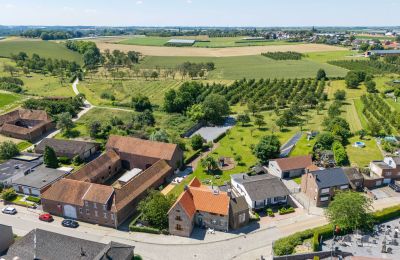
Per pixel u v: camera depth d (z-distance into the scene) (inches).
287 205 3666.3
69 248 2731.3
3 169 4370.1
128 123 6072.8
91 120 6461.6
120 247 2755.9
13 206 3686.0
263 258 2888.8
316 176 3718.0
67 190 3501.5
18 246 2780.5
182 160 4638.3
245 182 3681.1
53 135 5816.9
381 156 4783.5
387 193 3939.5
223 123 6540.4
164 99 7219.5
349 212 3061.0
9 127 5664.4
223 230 3270.2
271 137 4768.7
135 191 3636.8
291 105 7214.6
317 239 2960.1
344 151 4579.2
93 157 4936.0
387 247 2970.0
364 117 6550.2
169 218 3181.6
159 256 2933.1
